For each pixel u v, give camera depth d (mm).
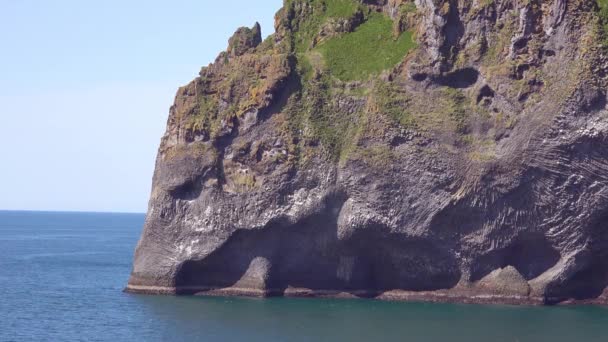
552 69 65500
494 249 67562
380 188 68312
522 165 65000
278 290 73438
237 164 73312
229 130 73625
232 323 61531
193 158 74000
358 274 72312
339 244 71000
